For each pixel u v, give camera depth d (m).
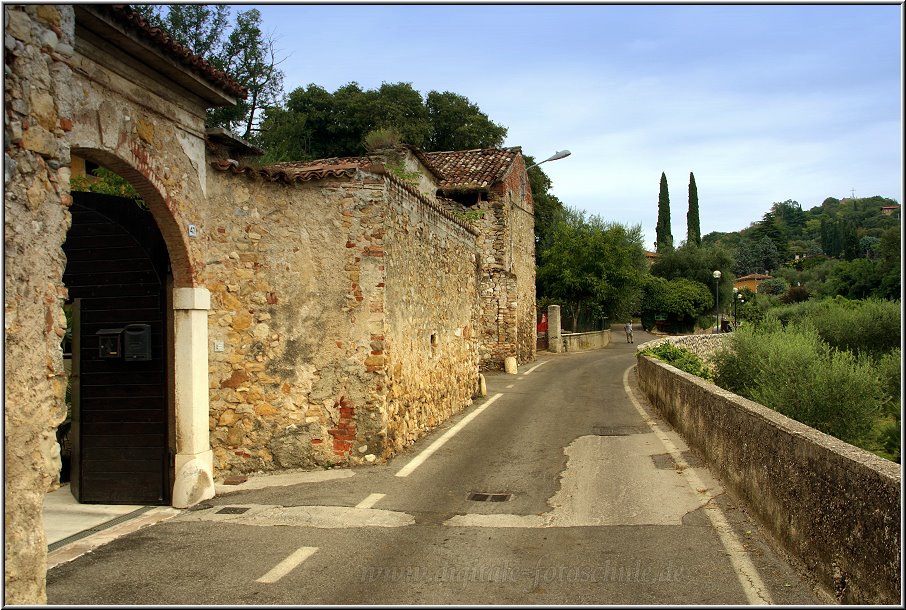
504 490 7.68
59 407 4.45
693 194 73.75
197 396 7.41
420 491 7.63
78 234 7.66
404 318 9.99
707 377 18.84
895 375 18.08
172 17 26.50
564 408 14.10
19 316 4.13
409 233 10.32
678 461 8.83
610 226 41.59
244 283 8.59
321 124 32.38
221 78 7.30
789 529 5.29
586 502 7.10
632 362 25.97
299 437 8.70
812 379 14.89
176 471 7.34
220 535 6.20
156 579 5.10
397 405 9.53
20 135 4.23
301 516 6.74
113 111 6.11
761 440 6.14
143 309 7.52
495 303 23.12
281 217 8.77
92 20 5.54
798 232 114.00
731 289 52.47
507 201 23.72
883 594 3.75
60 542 6.06
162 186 6.85
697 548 5.56
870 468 4.04
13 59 4.21
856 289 44.19
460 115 35.22
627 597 4.61
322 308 8.81
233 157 8.87
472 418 12.87
